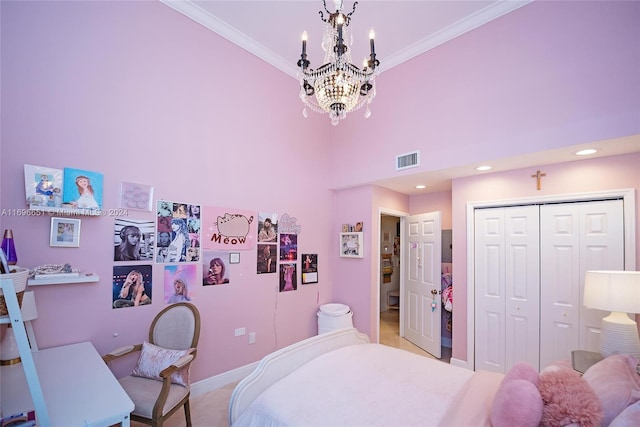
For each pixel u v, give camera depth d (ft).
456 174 11.34
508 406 4.02
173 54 9.24
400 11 9.64
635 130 7.27
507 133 9.24
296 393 5.14
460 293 11.51
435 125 10.89
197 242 9.54
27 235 6.62
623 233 8.56
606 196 8.82
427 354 13.20
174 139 9.15
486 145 9.64
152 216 8.59
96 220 7.57
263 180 11.54
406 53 11.65
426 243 13.92
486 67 9.78
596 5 7.96
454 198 11.86
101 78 7.79
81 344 7.03
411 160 11.44
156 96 8.82
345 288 13.74
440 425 4.33
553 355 9.50
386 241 23.17
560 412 3.81
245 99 11.10
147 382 6.89
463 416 4.49
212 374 9.76
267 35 10.89
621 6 7.62
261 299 11.25
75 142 7.30
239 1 9.30
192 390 9.24
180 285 9.08
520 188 10.35
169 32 9.17
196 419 8.00
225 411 8.41
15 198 6.51
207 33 10.09
